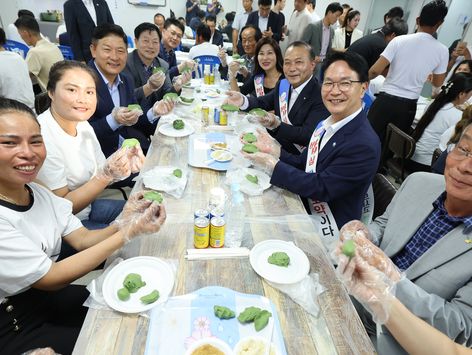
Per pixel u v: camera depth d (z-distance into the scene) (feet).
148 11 23.88
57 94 4.44
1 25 20.21
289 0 21.59
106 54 6.49
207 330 2.48
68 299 3.75
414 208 3.66
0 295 3.01
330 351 2.41
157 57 10.47
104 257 3.14
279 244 3.51
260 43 8.93
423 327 2.36
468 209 3.05
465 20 16.08
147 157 5.37
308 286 2.98
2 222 2.83
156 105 7.27
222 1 24.02
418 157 8.16
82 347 2.31
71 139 4.79
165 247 3.37
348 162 4.47
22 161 2.89
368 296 2.43
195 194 4.38
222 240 3.38
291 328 2.58
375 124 10.21
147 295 2.70
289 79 7.09
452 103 7.49
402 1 21.99
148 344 2.33
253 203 4.35
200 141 6.05
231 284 2.97
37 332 3.23
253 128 6.82
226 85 11.07
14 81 9.34
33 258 2.85
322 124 5.34
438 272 3.01
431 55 8.84
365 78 4.52
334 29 17.71
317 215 4.96
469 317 2.60
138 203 3.63
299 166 5.78
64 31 17.46
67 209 3.70
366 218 5.37
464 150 2.79
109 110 7.02
